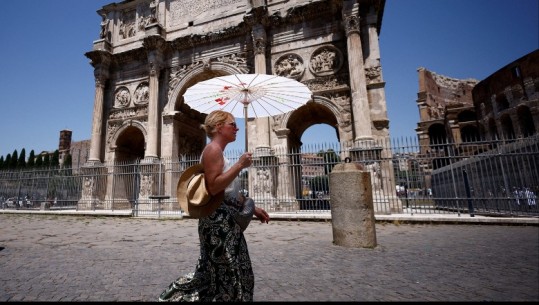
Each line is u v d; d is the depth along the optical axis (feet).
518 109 129.29
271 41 78.59
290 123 77.25
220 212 8.65
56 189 79.36
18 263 22.24
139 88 92.89
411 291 15.29
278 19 77.46
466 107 167.73
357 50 65.77
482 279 17.08
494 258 22.06
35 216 67.05
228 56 83.87
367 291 15.35
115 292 15.53
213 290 8.35
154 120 84.12
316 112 81.71
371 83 67.10
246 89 13.28
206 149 8.52
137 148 101.09
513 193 48.19
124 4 100.58
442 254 23.88
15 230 42.29
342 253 24.94
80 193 84.64
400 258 22.84
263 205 65.51
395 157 52.19
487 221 41.34
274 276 18.31
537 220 38.63
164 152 82.94
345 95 69.87
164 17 93.15
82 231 41.06
